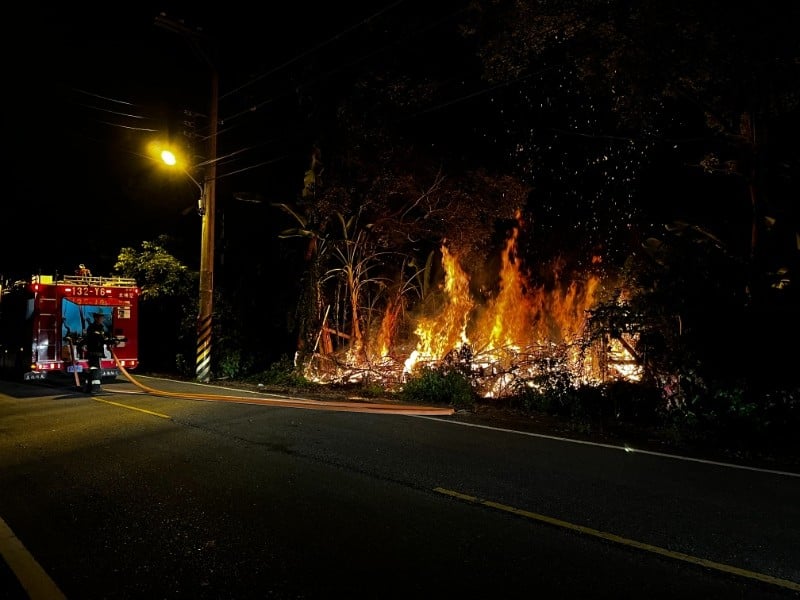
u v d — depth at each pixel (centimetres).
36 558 477
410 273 2158
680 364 1098
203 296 1802
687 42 1011
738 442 909
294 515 565
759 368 1049
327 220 1802
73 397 1377
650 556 476
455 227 1798
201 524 545
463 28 1177
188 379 1861
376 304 2027
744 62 1000
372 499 611
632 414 1084
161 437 912
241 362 1919
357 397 1423
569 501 607
